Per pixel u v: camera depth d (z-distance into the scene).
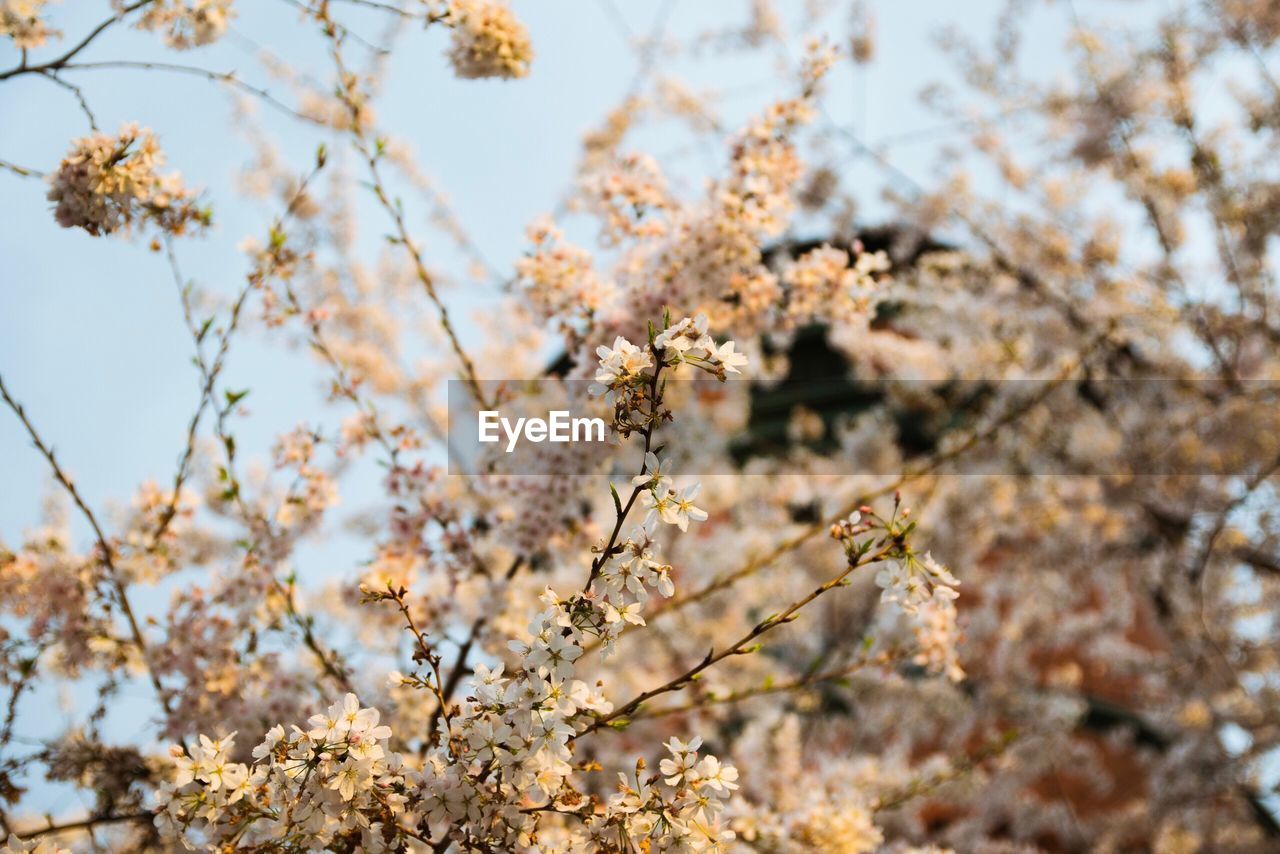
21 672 3.76
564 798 2.63
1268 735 9.45
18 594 3.90
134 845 3.84
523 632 4.04
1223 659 9.71
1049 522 10.16
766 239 4.34
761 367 7.57
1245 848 9.59
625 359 2.40
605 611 2.47
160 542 4.14
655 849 2.57
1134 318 9.61
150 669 3.87
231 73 3.59
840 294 4.49
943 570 2.70
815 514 10.54
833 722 9.30
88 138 3.19
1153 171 9.40
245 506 4.03
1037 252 9.59
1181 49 9.02
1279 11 8.61
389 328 7.52
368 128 4.42
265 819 2.51
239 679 3.93
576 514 4.31
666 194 4.56
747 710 7.82
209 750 2.52
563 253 4.39
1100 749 11.72
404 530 4.27
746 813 3.91
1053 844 10.59
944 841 9.79
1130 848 10.36
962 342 10.02
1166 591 11.07
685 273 4.25
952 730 9.88
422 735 3.77
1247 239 9.09
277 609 4.05
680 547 8.21
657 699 7.39
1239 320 9.43
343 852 2.55
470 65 3.63
